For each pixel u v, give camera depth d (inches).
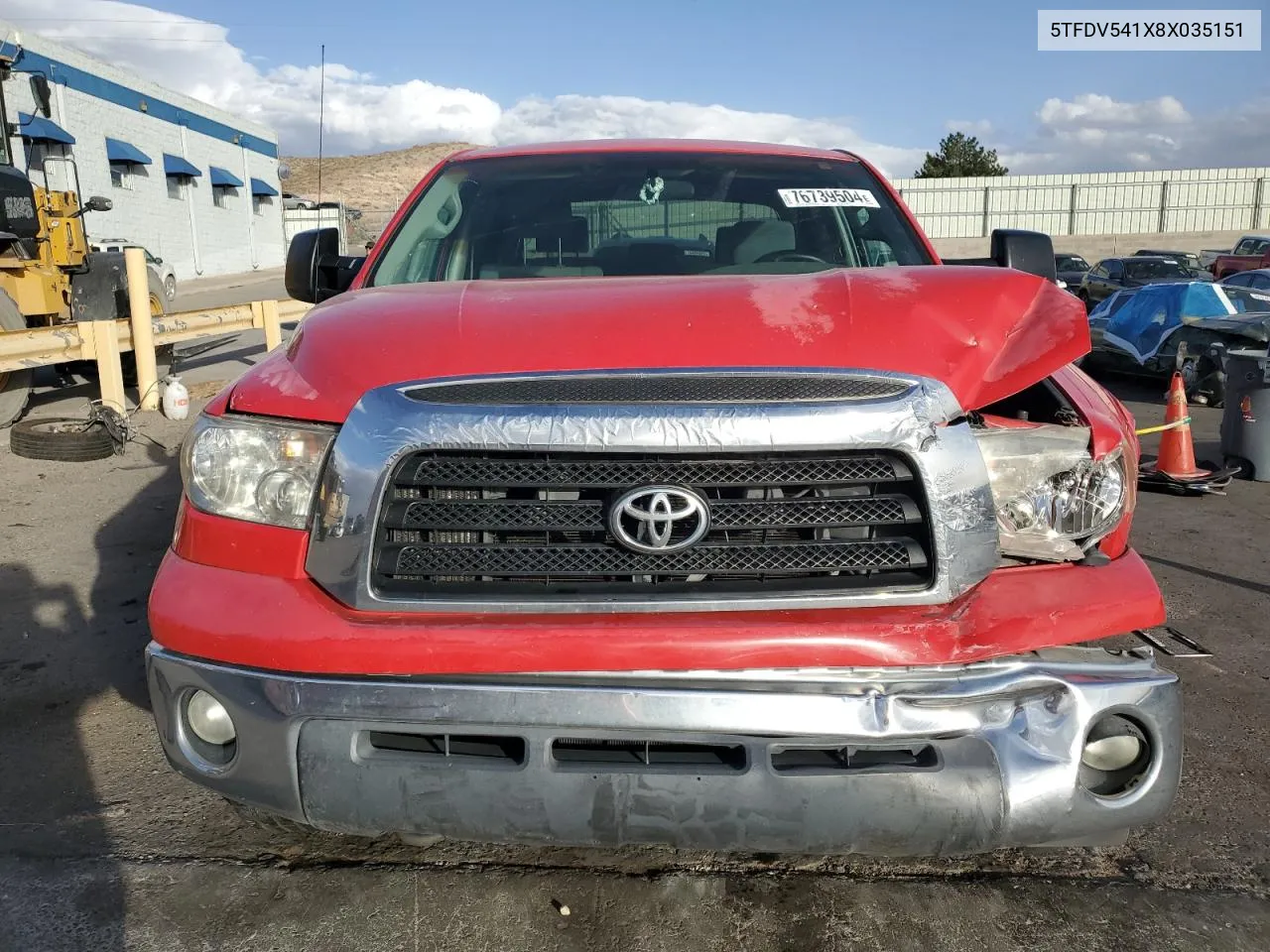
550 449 74.2
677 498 74.2
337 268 133.5
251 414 82.1
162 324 352.2
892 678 74.0
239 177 1419.8
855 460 76.2
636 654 72.6
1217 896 95.8
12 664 147.3
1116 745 77.8
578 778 73.2
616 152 144.7
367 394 78.0
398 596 75.2
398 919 91.9
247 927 90.9
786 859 101.0
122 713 133.0
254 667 76.0
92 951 87.7
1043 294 92.4
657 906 93.7
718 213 135.3
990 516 77.5
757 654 72.9
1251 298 479.2
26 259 351.3
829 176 142.8
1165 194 1668.3
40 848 102.7
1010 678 74.9
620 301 88.4
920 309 85.7
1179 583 191.3
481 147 151.9
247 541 79.7
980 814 73.8
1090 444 83.6
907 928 91.0
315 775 74.7
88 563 191.6
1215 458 315.0
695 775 72.8
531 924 91.3
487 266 129.2
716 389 75.9
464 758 74.5
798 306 86.5
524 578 75.9
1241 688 144.3
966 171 2397.9
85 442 275.1
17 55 354.6
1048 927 91.3
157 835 105.3
